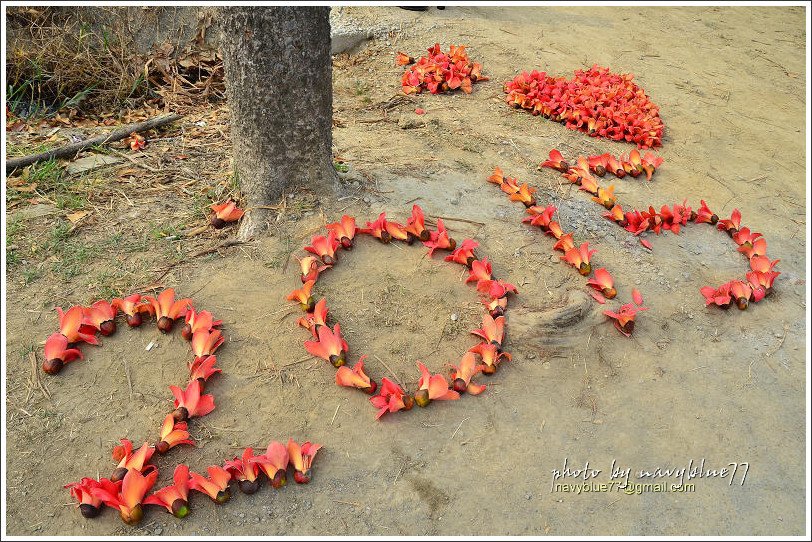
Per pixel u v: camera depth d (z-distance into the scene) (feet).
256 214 12.64
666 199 15.52
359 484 8.71
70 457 8.82
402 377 10.11
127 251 12.14
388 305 11.22
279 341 10.52
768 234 14.69
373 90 20.02
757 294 12.26
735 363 11.03
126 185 14.24
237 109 12.03
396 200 13.43
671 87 21.74
